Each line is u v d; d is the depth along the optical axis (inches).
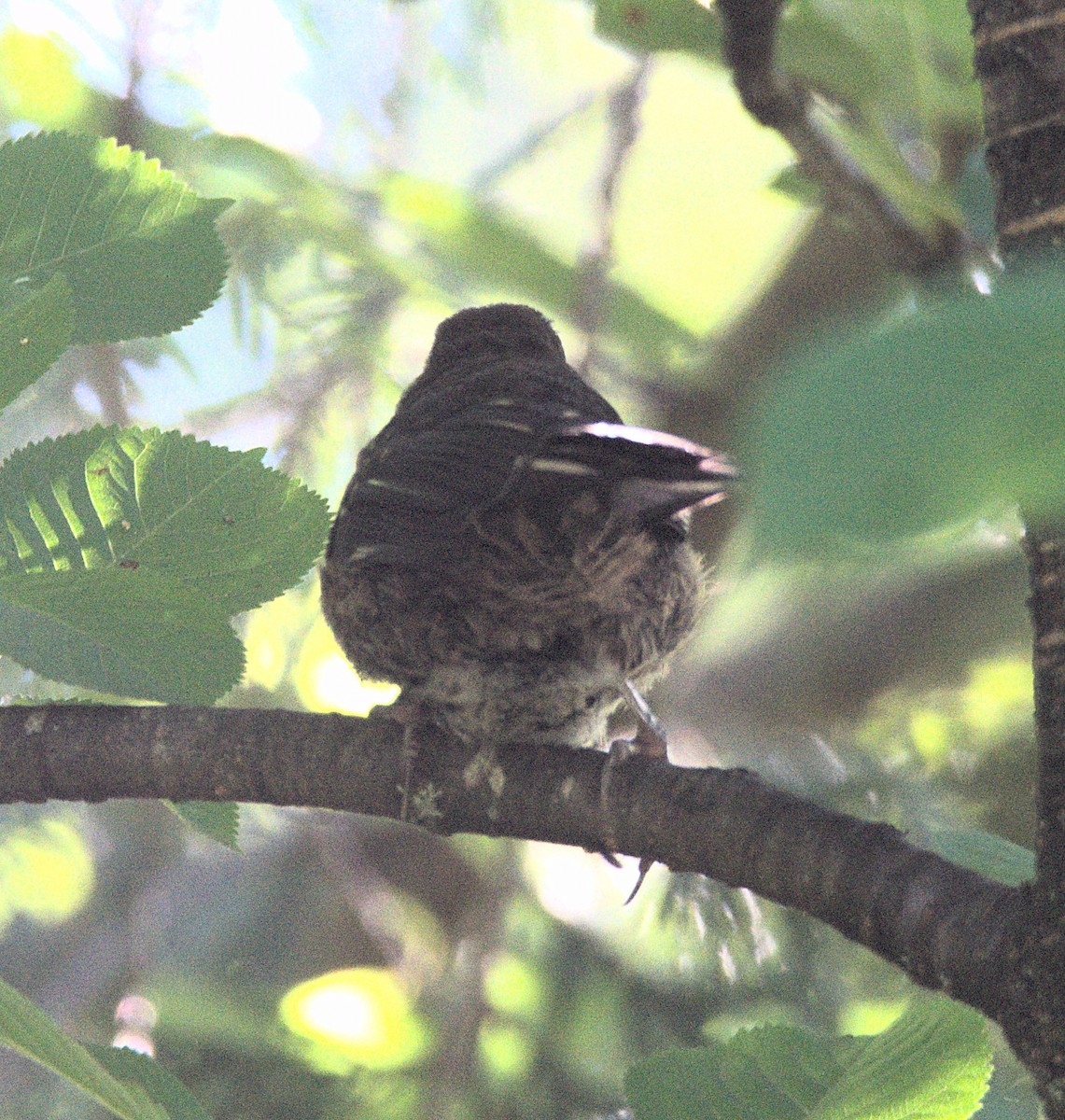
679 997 353.1
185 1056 360.5
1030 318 46.9
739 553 51.9
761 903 331.6
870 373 46.5
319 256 447.2
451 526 202.4
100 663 167.8
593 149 643.5
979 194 202.1
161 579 154.9
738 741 367.9
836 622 382.0
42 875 449.4
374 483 211.5
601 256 426.9
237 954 434.0
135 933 438.0
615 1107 348.5
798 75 211.0
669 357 475.5
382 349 446.6
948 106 208.7
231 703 421.1
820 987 333.4
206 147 424.2
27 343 141.6
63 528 170.1
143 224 173.6
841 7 210.4
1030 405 45.5
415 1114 351.9
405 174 470.3
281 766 207.3
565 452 197.5
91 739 206.8
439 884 449.7
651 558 242.4
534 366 275.6
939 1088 140.7
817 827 173.3
